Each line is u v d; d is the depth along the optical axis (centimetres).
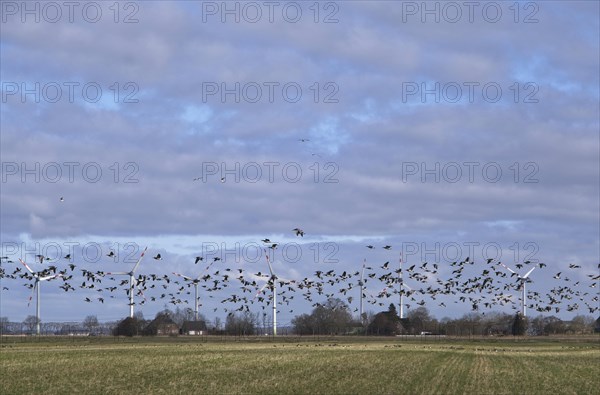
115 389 5419
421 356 9519
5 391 5272
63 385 5653
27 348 11212
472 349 11875
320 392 5256
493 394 5303
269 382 5903
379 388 5525
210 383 5816
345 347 11875
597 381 6431
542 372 7319
